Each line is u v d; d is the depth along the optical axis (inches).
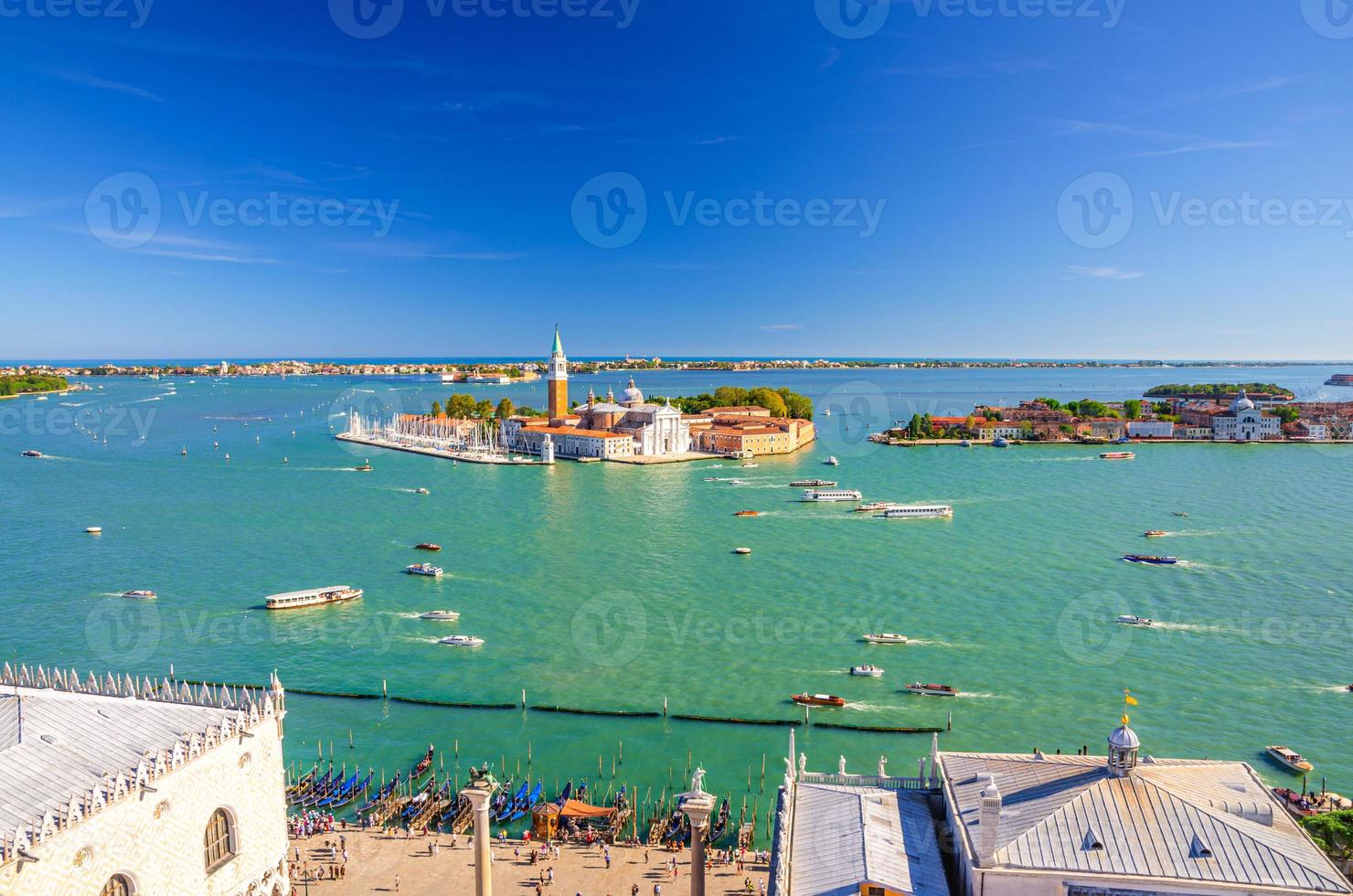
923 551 7755.9
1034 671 4869.6
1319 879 1831.9
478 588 6604.3
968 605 6122.1
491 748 3983.8
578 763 3846.0
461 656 5132.9
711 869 2992.1
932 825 2293.3
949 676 4815.5
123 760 2288.4
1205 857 1897.1
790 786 2447.1
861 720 4259.4
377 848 3105.3
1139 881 1873.8
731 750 3969.0
